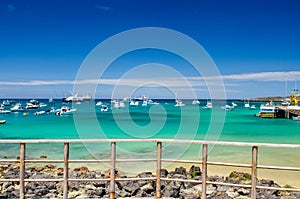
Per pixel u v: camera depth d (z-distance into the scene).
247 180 12.73
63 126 44.81
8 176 12.55
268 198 9.83
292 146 5.91
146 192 9.99
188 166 17.45
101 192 9.56
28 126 45.09
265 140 33.47
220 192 10.44
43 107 101.19
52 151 22.55
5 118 60.19
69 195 9.53
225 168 16.95
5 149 23.91
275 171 16.20
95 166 16.95
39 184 10.45
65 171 6.39
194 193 10.27
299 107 63.25
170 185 10.83
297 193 11.12
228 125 48.56
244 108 104.69
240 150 22.80
